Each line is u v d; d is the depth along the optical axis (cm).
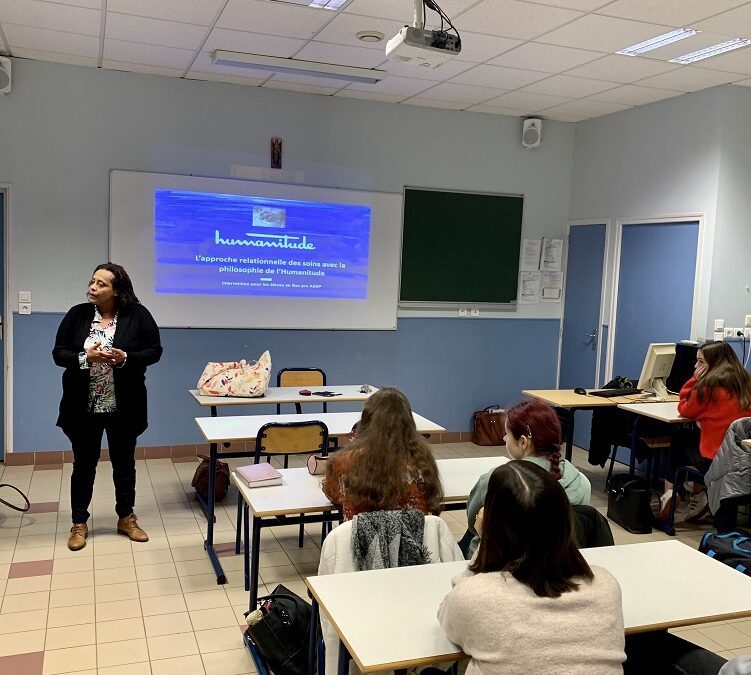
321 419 423
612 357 631
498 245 667
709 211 529
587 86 536
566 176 684
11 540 398
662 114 570
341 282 621
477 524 186
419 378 657
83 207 542
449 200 646
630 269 609
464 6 377
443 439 669
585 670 143
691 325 547
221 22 420
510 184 666
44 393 545
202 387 466
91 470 394
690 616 191
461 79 531
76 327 379
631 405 486
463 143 645
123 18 417
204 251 577
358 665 161
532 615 147
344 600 191
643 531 454
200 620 317
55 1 390
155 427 577
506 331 682
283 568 375
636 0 361
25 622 309
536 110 628
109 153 544
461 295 659
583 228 666
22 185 525
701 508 469
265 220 591
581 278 671
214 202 575
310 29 429
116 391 380
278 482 315
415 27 315
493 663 145
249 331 598
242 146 578
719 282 532
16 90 516
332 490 273
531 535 153
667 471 503
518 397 694
